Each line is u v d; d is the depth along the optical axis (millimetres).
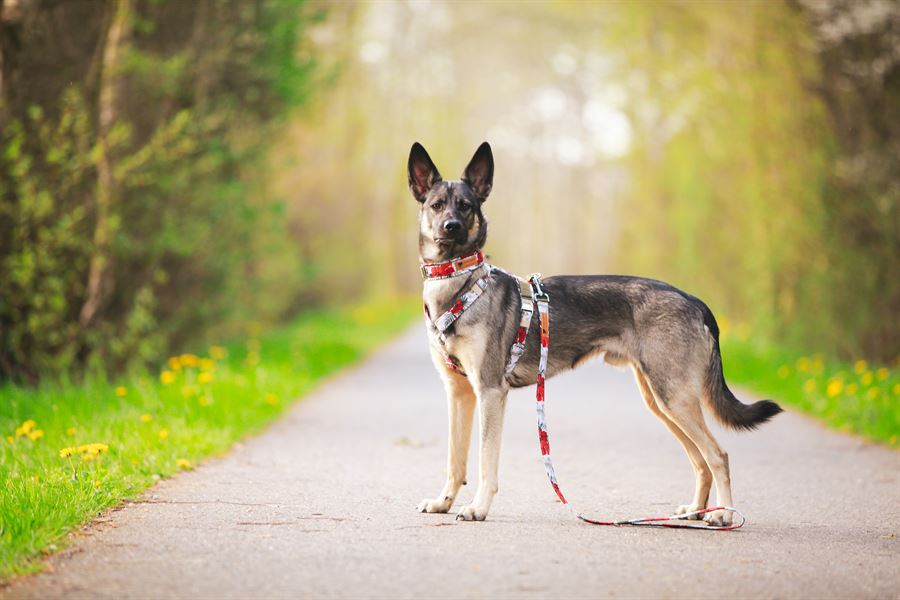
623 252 33562
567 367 6297
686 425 5969
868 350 14875
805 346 15789
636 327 6141
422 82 50938
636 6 21781
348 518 5715
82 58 11406
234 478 6973
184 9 12898
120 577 4418
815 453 8578
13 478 6008
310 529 5398
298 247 23047
